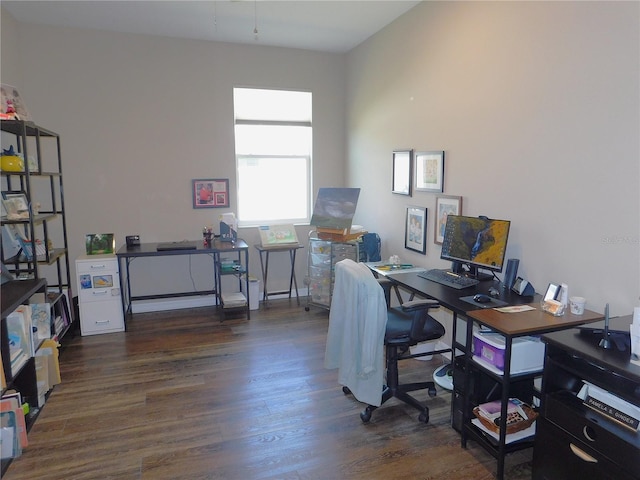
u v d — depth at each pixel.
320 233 4.40
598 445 1.71
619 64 2.08
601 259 2.23
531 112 2.59
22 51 4.04
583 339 1.85
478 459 2.29
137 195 4.54
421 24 3.58
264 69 4.77
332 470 2.21
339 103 5.12
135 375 3.23
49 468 2.22
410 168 3.84
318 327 4.23
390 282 2.88
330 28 4.20
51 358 2.97
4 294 2.63
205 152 4.70
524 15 2.60
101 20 3.97
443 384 2.92
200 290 4.86
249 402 2.86
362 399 2.59
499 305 2.39
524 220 2.69
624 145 2.08
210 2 3.56
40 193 4.24
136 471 2.20
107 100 4.34
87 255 4.09
